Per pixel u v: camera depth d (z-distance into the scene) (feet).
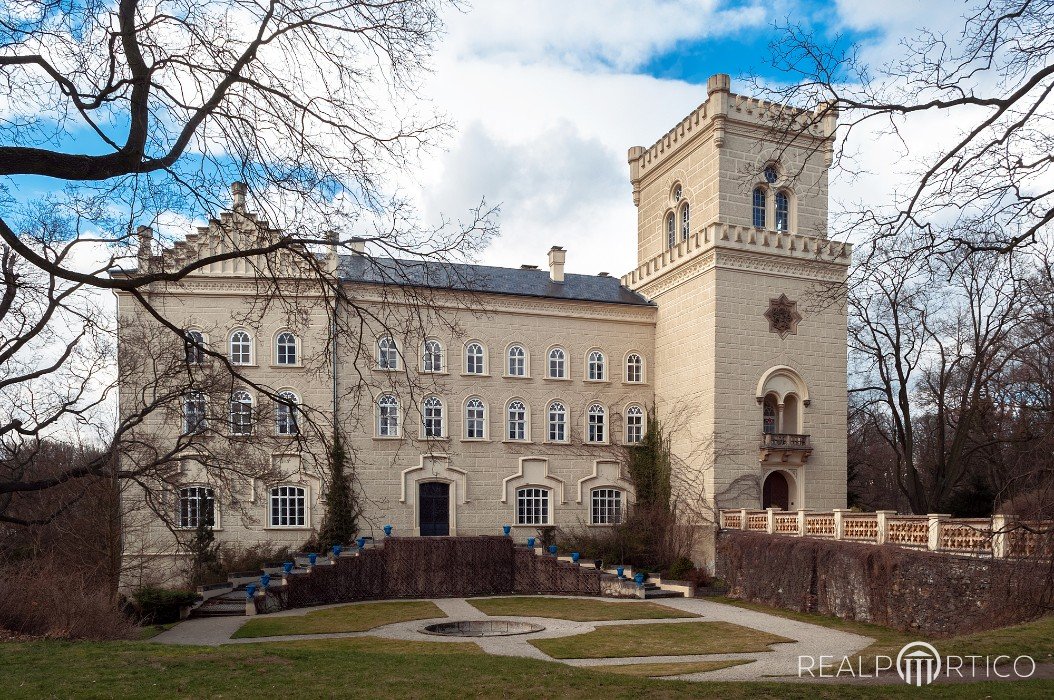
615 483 162.40
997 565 69.97
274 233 43.47
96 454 97.55
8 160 32.22
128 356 92.99
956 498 147.95
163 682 45.34
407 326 46.19
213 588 116.47
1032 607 62.18
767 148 156.46
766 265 152.46
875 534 101.76
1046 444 56.65
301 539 141.28
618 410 165.27
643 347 168.45
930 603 88.63
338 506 139.54
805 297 154.81
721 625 97.04
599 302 164.86
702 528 143.95
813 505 151.74
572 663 72.74
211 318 142.61
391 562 127.54
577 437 161.38
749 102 155.43
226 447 103.81
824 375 155.43
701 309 152.66
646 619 102.27
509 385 158.71
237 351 143.23
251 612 107.55
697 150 160.66
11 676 45.91
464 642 83.76
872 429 220.02
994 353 117.19
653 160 176.96
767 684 49.60
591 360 165.37
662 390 165.07
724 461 145.48
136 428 120.88
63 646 56.18
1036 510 55.47
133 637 79.71
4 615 70.64
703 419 149.59
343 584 123.03
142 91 36.40
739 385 148.66
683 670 67.82
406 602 121.39
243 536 140.05
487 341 158.30
